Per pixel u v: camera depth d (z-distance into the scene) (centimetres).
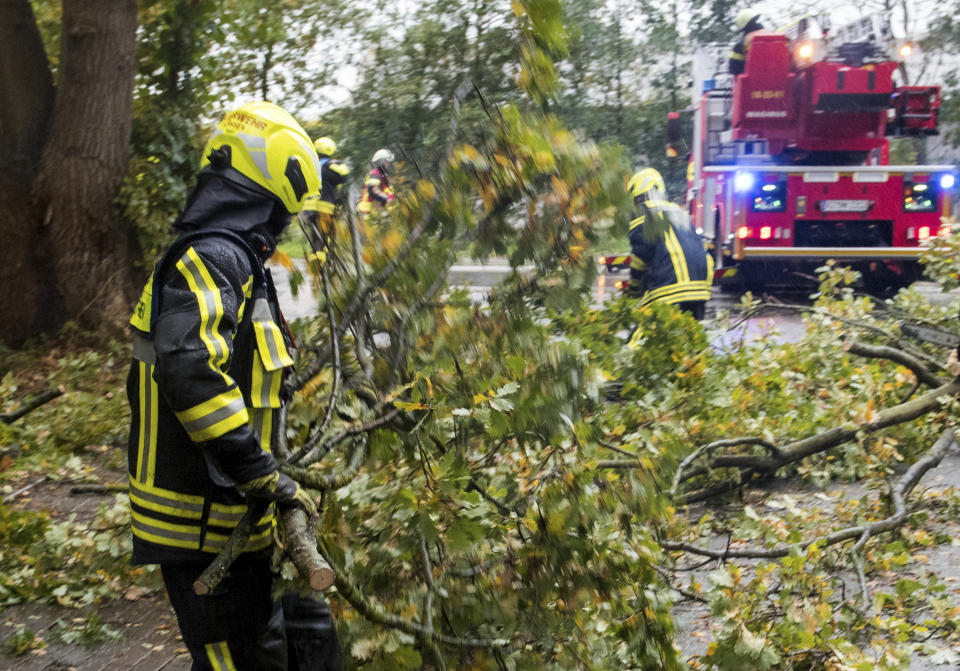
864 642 373
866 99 1225
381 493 286
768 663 310
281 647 258
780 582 366
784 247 1268
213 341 223
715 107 1376
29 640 365
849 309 728
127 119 933
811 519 444
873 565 439
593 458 305
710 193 1333
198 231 237
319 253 312
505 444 336
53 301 910
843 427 530
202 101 1104
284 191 250
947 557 453
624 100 2014
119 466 614
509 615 291
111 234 930
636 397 579
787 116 1249
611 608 306
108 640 373
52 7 1102
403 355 313
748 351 674
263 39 1170
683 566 444
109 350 888
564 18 315
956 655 357
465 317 314
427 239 316
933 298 1322
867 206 1270
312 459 269
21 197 895
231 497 241
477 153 305
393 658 267
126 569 405
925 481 565
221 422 222
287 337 266
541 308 344
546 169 300
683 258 744
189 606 245
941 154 2383
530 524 303
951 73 2322
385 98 1382
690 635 380
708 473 517
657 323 595
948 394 564
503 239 317
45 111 932
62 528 412
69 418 657
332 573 234
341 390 308
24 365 840
